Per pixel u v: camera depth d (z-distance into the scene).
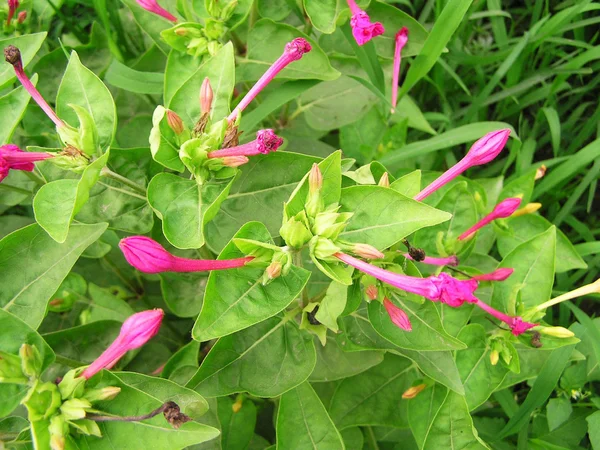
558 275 0.36
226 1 0.28
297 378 0.24
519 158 0.39
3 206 0.35
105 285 0.35
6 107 0.24
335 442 0.24
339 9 0.30
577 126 0.43
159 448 0.19
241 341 0.24
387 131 0.37
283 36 0.30
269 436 0.34
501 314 0.25
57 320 0.32
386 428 0.33
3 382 0.19
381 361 0.28
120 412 0.20
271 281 0.21
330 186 0.21
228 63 0.23
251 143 0.21
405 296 0.23
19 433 0.22
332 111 0.37
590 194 0.38
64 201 0.22
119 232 0.34
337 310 0.22
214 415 0.27
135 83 0.31
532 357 0.29
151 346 0.32
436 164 0.41
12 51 0.21
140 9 0.32
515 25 0.46
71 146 0.22
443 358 0.25
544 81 0.43
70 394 0.19
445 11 0.31
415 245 0.29
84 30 0.42
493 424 0.33
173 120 0.21
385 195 0.21
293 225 0.20
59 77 0.36
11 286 0.22
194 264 0.19
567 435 0.32
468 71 0.43
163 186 0.22
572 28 0.40
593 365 0.33
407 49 0.34
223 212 0.24
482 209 0.33
